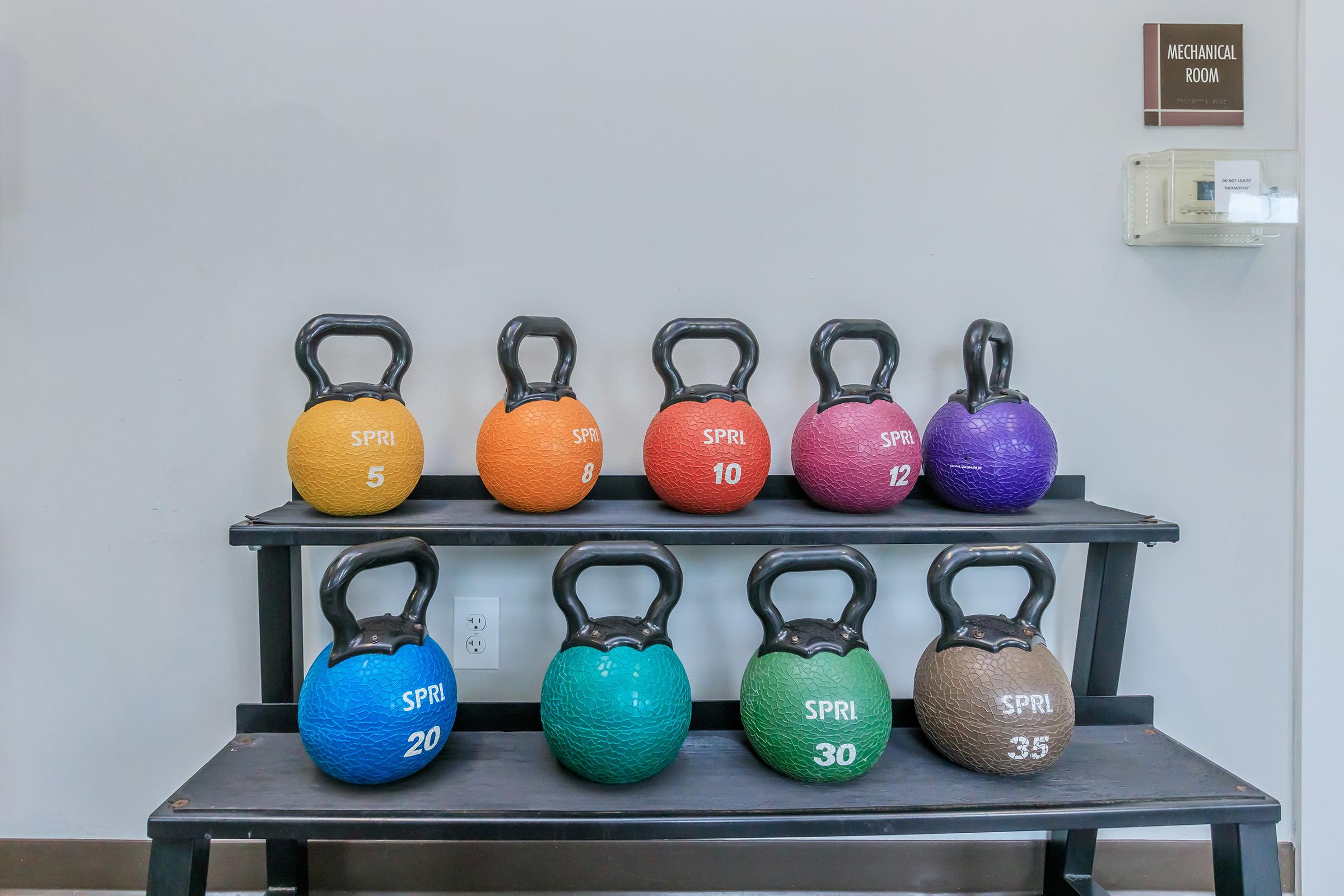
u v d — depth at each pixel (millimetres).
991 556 677
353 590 857
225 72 816
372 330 716
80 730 865
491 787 652
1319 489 859
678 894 881
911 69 838
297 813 606
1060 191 851
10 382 831
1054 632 893
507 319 841
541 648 869
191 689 866
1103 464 869
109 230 822
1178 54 848
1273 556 879
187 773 872
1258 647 887
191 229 825
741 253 844
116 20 811
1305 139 844
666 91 833
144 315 829
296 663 779
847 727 633
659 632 661
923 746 733
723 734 765
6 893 873
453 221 833
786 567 659
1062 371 862
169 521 849
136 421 838
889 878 894
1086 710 802
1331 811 876
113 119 815
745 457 690
